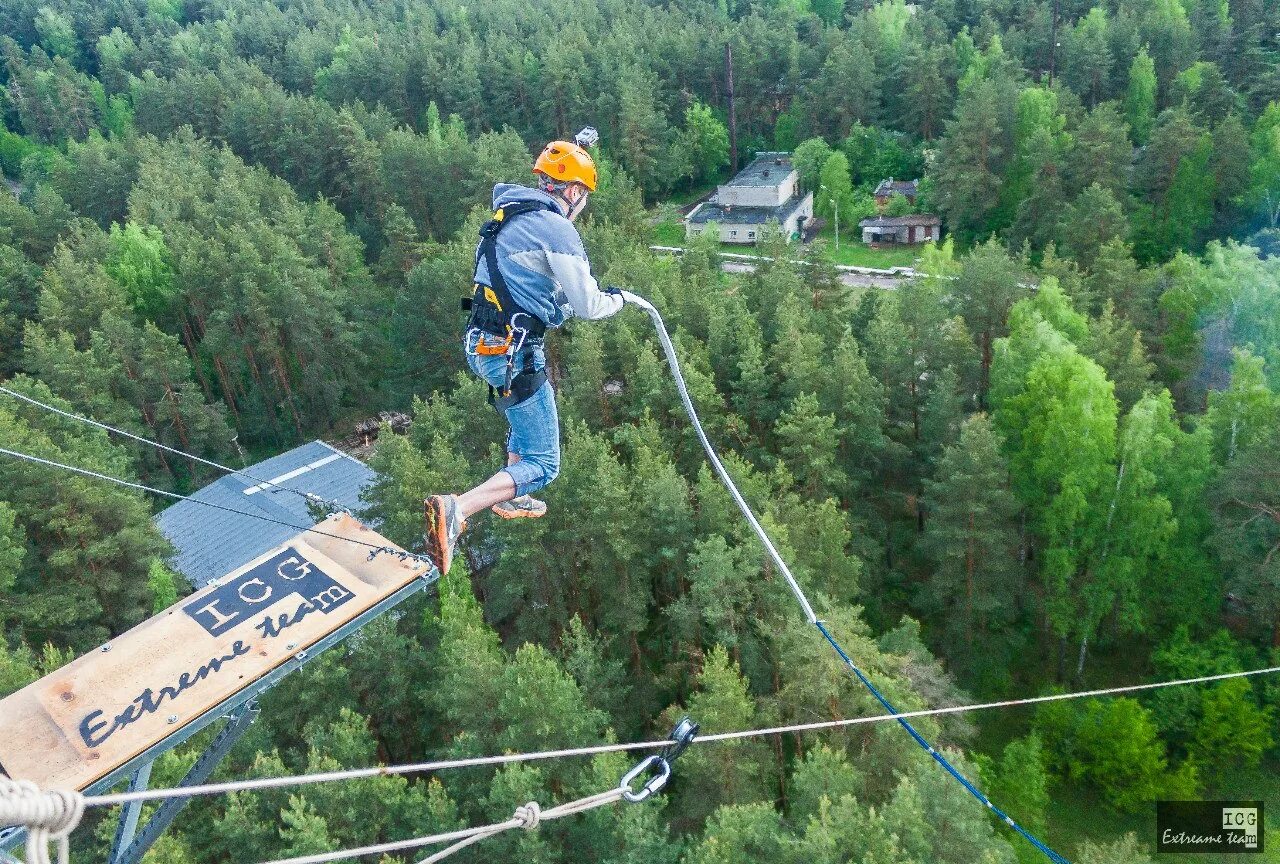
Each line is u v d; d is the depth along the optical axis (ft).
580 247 22.35
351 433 222.89
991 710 132.16
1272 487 119.34
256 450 220.84
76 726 25.64
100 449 157.28
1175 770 122.52
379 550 30.83
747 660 109.60
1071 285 171.63
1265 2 317.83
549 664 94.22
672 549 117.70
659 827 87.71
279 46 414.82
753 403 147.95
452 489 126.21
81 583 133.69
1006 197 274.36
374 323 233.96
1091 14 319.27
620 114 317.42
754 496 122.11
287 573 30.09
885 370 152.97
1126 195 247.29
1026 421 138.51
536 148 342.23
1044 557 139.03
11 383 162.71
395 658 106.11
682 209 333.42
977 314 166.20
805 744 104.01
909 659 106.32
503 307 22.54
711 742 91.25
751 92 353.72
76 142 353.92
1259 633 134.31
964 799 80.02
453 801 86.43
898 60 327.47
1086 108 311.27
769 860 79.56
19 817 12.84
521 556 115.85
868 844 76.07
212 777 90.99
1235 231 249.55
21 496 130.41
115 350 192.03
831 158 297.74
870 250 288.30
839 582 119.65
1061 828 118.11
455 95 347.36
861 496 150.51
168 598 123.24
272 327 209.15
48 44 447.83
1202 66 284.00
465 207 271.69
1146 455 125.18
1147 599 132.36
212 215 248.32
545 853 82.69
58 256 226.17
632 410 151.53
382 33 414.00
